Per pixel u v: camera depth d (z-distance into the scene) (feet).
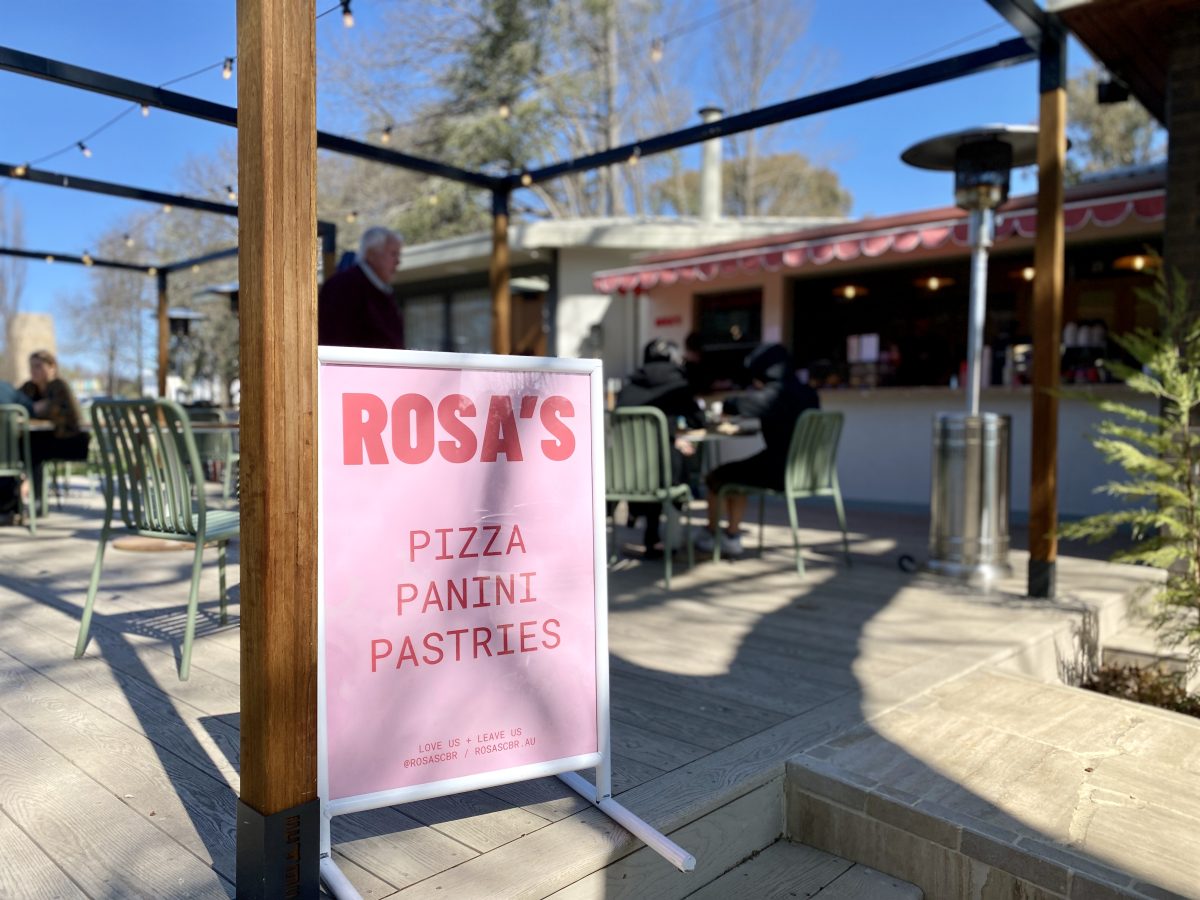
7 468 18.12
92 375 72.28
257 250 4.72
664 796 6.48
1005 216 19.75
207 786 6.42
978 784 6.91
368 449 5.50
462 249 34.19
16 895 4.94
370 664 5.45
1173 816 6.42
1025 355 22.86
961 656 10.16
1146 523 11.85
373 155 17.08
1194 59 14.32
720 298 29.60
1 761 6.84
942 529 14.88
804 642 10.75
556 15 57.31
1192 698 11.18
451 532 5.75
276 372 4.75
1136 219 19.92
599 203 76.89
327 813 5.24
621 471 14.12
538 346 35.96
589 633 6.26
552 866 5.45
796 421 15.11
